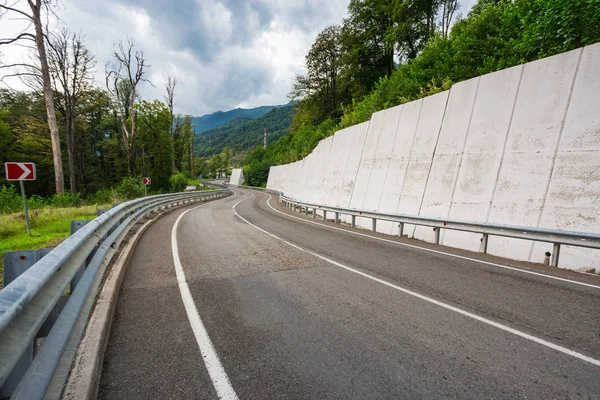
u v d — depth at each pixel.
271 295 4.41
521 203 7.89
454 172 10.31
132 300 4.15
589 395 2.27
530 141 8.18
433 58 18.42
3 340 1.30
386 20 36.44
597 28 8.09
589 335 3.26
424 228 10.60
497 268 6.06
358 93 44.19
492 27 15.09
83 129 35.88
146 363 2.64
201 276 5.33
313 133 45.03
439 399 2.20
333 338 3.13
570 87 7.60
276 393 2.25
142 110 41.56
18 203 15.44
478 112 10.04
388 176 13.98
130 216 9.29
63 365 2.04
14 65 16.72
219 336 3.15
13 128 32.88
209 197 33.72
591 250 6.17
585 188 6.73
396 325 3.46
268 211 19.97
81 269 3.39
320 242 8.86
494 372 2.56
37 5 16.64
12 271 2.43
